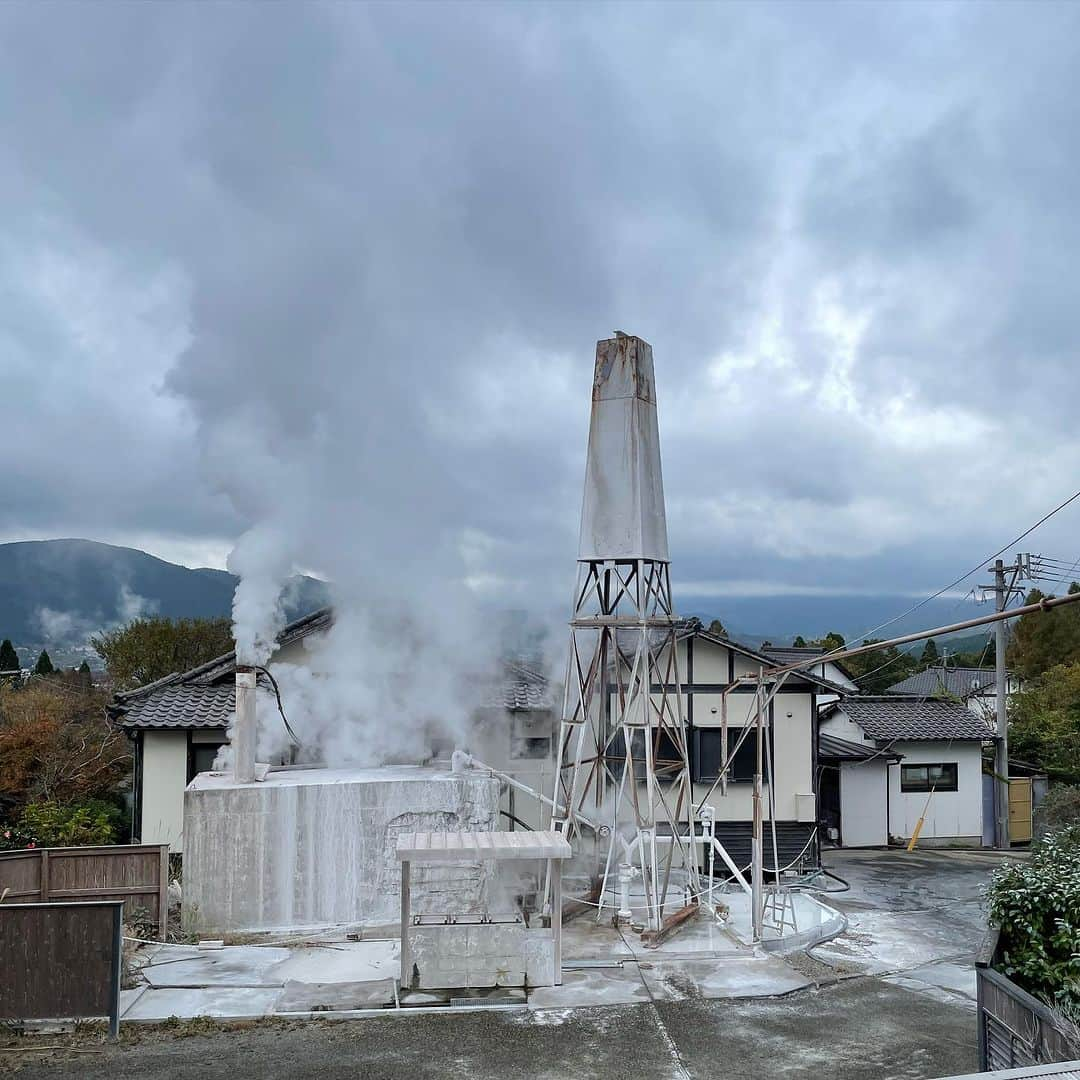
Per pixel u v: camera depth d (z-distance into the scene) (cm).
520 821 1534
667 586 1394
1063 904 862
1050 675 3478
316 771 1445
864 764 2280
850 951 1259
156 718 1593
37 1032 911
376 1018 975
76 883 1163
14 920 912
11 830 1455
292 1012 980
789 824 1898
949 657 4556
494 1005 1010
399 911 1296
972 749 2341
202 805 1240
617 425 1355
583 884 1540
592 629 1557
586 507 1366
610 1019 982
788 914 1459
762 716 1332
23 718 1941
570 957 1175
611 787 1650
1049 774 2497
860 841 2258
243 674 1324
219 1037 920
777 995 1061
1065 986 781
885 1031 959
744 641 3022
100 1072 834
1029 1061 676
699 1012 1007
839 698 2378
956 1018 1000
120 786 1983
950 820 2316
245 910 1238
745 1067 867
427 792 1312
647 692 1323
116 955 920
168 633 3145
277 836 1253
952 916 1495
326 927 1255
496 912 1354
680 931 1308
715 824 1852
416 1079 833
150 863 1189
